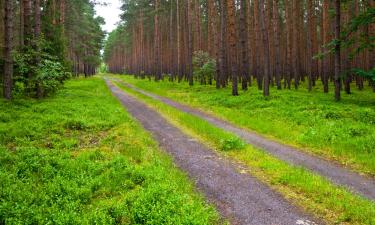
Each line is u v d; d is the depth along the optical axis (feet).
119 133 45.37
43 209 21.49
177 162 35.45
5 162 29.81
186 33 183.21
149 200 23.16
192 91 109.70
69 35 175.73
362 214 23.07
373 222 22.17
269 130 52.01
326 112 59.41
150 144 41.39
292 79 160.76
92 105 66.33
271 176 31.24
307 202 25.63
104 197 24.57
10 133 39.29
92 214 21.02
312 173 32.32
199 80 154.40
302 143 44.83
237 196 26.68
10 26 58.23
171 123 57.36
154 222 20.65
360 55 133.28
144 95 104.27
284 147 43.37
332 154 39.88
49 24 82.99
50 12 86.12
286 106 69.10
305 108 65.16
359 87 112.78
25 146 35.37
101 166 29.86
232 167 34.01
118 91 120.06
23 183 25.27
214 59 136.87
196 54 139.95
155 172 29.07
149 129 51.85
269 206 24.89
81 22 183.62
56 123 46.93
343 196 26.43
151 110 71.97
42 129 43.01
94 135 43.78
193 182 29.48
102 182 26.63
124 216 21.40
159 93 112.37
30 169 28.50
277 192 27.58
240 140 42.19
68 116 52.65
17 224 19.57
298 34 142.00
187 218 20.80
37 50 67.00
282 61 163.12
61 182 25.75
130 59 320.70
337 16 76.59
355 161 36.70
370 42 73.41
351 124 51.16
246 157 36.94
